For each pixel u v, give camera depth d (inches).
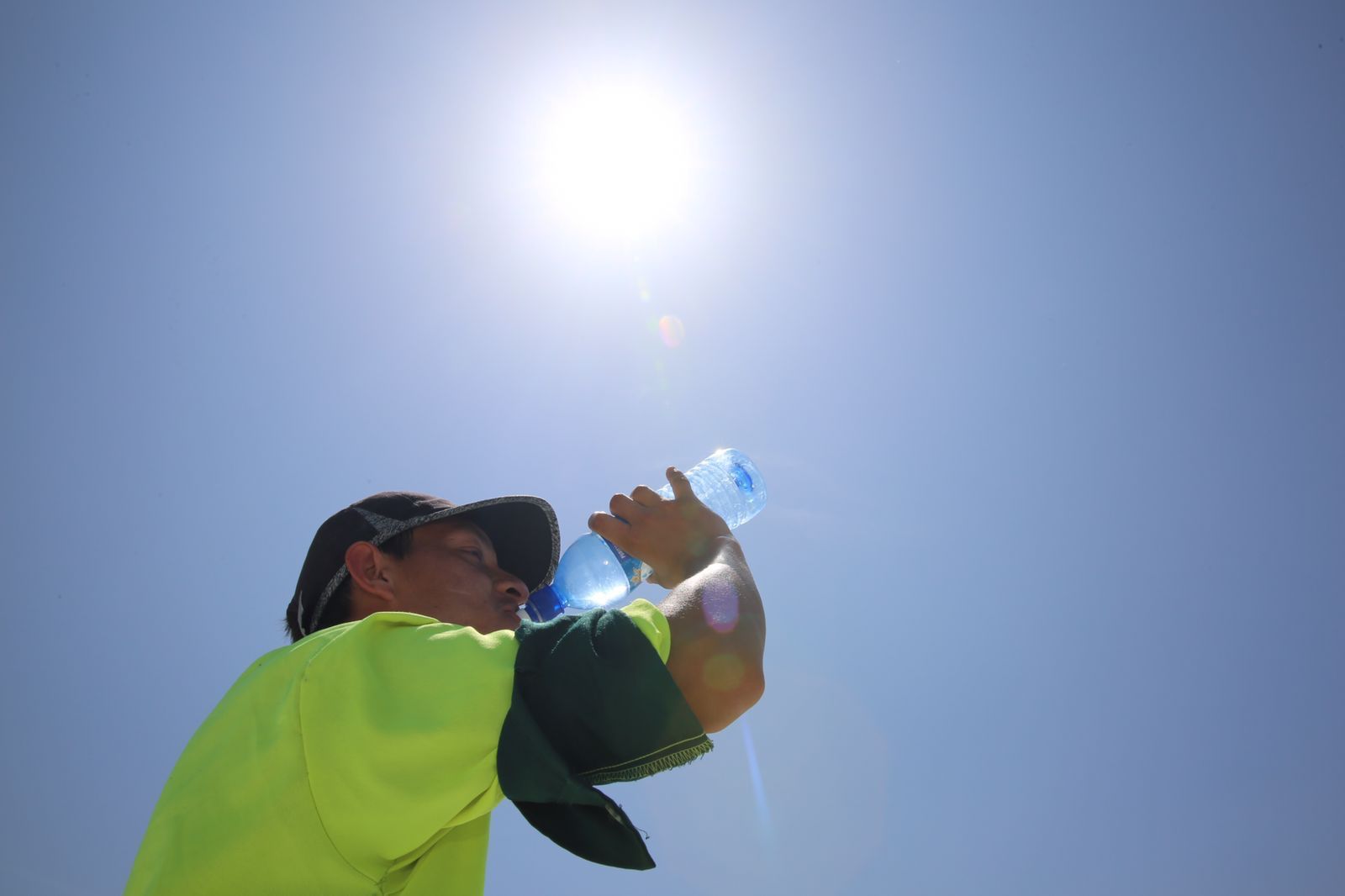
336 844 44.4
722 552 59.6
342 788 44.2
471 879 51.3
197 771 48.5
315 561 65.4
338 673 46.1
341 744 44.4
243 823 44.9
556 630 47.1
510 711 44.9
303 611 65.2
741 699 49.1
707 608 50.7
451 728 44.5
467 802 45.4
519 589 68.5
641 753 44.1
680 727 44.4
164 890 44.7
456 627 49.3
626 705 44.4
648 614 48.6
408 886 47.6
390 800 43.9
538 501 73.5
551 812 45.0
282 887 44.3
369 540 64.9
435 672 46.4
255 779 45.7
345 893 44.4
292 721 45.8
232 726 49.4
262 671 50.9
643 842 43.9
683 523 63.1
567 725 44.8
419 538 67.0
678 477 64.4
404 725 44.6
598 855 44.1
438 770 44.2
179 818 46.9
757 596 54.0
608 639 46.1
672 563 62.8
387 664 47.1
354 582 64.0
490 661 46.8
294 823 44.3
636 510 64.1
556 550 76.2
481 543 69.4
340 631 49.5
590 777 44.6
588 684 44.9
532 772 43.4
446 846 50.6
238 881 44.3
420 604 64.3
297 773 44.8
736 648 49.4
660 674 45.1
